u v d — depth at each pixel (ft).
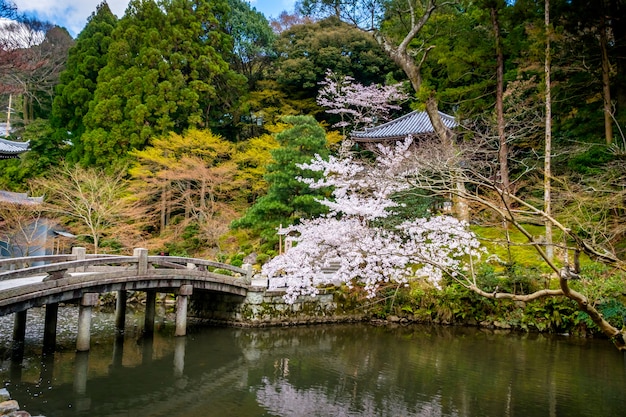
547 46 49.78
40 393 27.76
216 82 90.74
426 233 50.31
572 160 50.55
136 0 84.02
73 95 82.69
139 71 79.46
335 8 61.21
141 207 69.21
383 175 41.09
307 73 91.86
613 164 43.78
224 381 31.71
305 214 59.41
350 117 92.43
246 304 47.60
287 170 57.98
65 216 71.36
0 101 105.70
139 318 51.96
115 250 65.00
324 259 49.24
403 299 51.34
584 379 32.50
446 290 49.70
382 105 88.28
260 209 59.26
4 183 79.66
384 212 46.55
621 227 34.35
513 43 53.78
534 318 46.75
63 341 39.99
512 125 54.54
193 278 42.68
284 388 30.63
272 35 106.11
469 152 46.09
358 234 47.19
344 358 37.70
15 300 29.19
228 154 78.13
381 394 29.55
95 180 65.21
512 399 28.68
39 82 99.91
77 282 33.45
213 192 75.92
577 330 45.39
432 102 56.70
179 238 72.84
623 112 51.70
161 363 35.12
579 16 53.98
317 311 50.47
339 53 93.35
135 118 76.48
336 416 25.99
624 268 19.11
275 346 41.14
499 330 47.93
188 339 42.57
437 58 58.95
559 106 60.34
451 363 36.35
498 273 49.37
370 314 51.93
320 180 51.34
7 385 28.66
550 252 48.08
